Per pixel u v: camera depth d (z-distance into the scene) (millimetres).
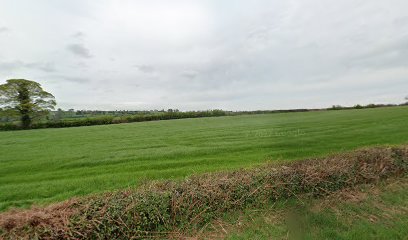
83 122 48375
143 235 4438
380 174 7203
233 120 42562
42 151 16781
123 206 4516
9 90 49656
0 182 9578
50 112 54281
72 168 11891
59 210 4422
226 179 5750
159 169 10633
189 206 4980
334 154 8352
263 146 14961
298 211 5441
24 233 3871
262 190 5715
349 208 5664
